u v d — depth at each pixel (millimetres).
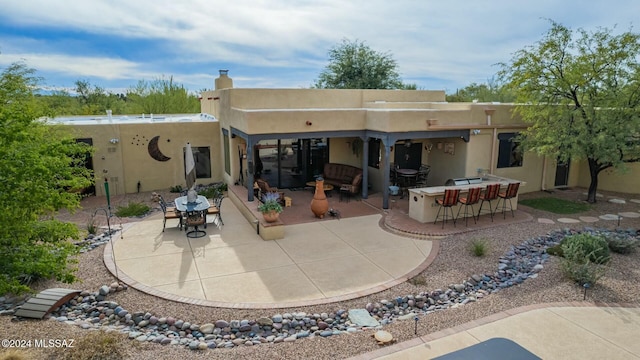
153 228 12945
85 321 7238
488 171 16312
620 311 7344
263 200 14242
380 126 14453
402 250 10867
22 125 5977
